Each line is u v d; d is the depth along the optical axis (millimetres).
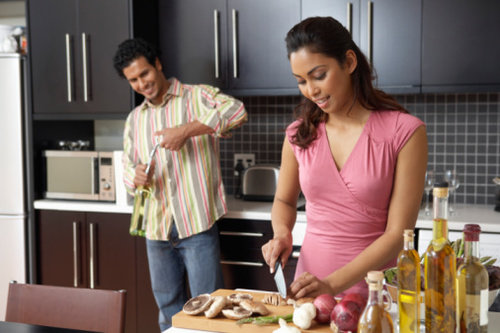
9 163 3291
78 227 3211
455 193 3121
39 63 3305
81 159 3232
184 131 2557
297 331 1146
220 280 2742
